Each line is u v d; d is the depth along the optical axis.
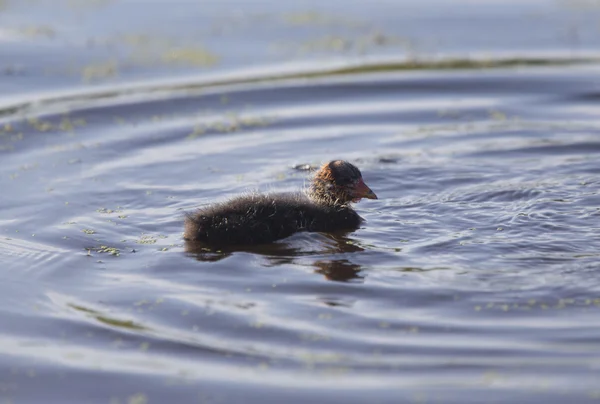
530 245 12.65
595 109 21.06
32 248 13.06
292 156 17.92
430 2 35.91
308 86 23.06
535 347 9.66
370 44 28.38
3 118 20.12
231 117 20.72
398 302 10.88
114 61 25.66
